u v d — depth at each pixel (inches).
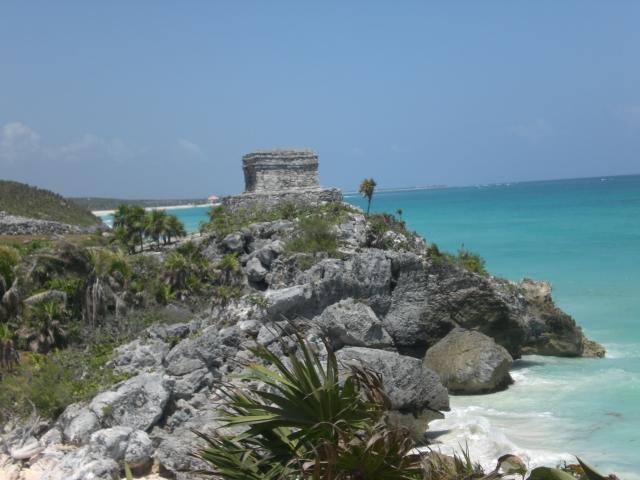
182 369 1194.6
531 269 2625.5
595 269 2583.7
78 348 1365.7
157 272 1616.6
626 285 2268.7
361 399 391.5
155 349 1280.8
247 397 397.1
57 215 3329.2
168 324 1425.9
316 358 398.3
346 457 352.5
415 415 1138.7
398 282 1608.0
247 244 1733.5
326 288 1505.9
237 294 1533.0
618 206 5895.7
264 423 375.9
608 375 1402.6
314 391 365.7
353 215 1812.3
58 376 1203.2
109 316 1451.8
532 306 1638.8
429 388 1171.3
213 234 1761.8
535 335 1604.3
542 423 1136.8
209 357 1238.3
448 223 4832.7
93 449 990.4
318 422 370.3
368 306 1545.3
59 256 1514.5
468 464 401.1
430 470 362.0
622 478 896.9
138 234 2007.9
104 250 1540.4
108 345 1352.1
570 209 5826.8
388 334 1546.5
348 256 1592.0
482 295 1574.8
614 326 1775.3
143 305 1519.4
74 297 1477.6
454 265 1603.1
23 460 1013.8
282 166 2127.2
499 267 2691.9
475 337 1393.9
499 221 4845.0
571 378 1398.9
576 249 3137.3
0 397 1150.3
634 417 1138.7
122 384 1150.3
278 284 1566.2
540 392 1314.0
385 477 360.8
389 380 1142.3
